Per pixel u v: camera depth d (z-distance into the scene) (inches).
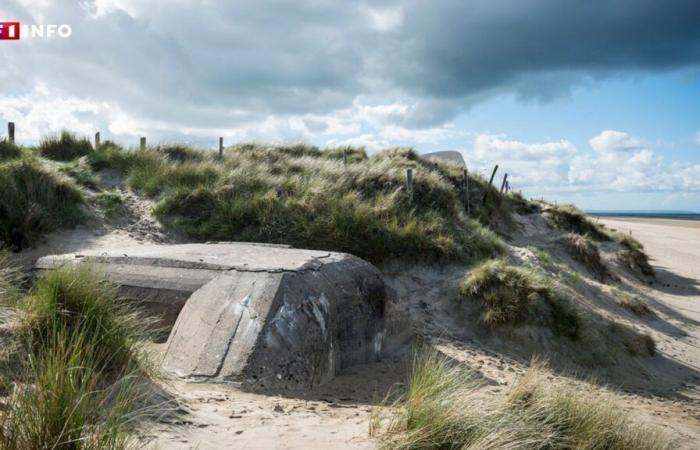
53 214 456.8
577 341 415.2
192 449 130.0
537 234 842.8
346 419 177.6
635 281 831.1
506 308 417.1
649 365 434.3
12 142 557.3
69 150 650.8
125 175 585.6
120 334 178.1
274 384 214.7
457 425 157.9
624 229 2556.6
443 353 346.9
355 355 287.1
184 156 705.0
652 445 212.7
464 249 521.7
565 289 482.0
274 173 611.5
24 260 393.1
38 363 140.6
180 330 238.7
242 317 234.4
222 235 472.1
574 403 207.9
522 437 170.1
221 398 184.4
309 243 468.1
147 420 140.3
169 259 280.8
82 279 191.3
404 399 227.8
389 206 530.3
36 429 110.2
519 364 360.8
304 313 248.4
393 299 352.2
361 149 897.5
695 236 2180.1
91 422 122.0
